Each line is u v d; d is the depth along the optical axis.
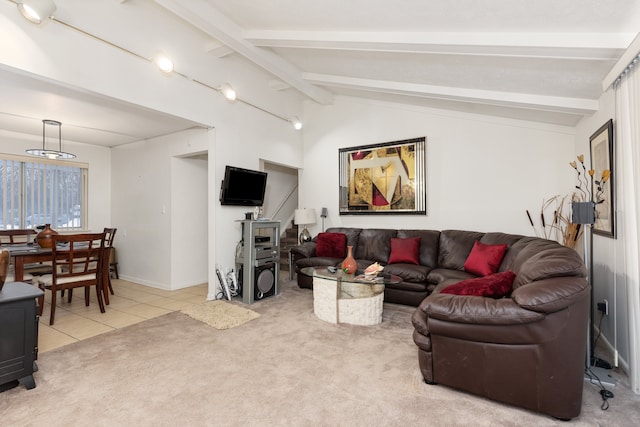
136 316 3.40
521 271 2.15
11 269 3.92
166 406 1.81
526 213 3.86
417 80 3.57
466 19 2.20
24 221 4.70
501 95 3.21
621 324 2.26
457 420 1.68
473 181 4.20
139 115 3.70
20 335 1.97
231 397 1.89
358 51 3.12
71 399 1.88
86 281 3.40
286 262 6.09
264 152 4.84
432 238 4.16
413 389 1.98
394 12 2.32
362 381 2.07
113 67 2.89
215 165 4.01
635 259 1.98
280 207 6.59
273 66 3.90
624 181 2.06
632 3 1.67
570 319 1.63
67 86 2.61
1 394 1.93
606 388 2.02
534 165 3.82
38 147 4.78
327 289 3.21
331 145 5.43
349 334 2.88
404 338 2.78
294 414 1.74
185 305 3.81
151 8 3.19
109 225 5.54
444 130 4.40
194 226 4.91
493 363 1.78
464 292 2.03
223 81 4.11
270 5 2.64
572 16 1.89
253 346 2.62
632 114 1.98
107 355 2.45
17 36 2.28
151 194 4.86
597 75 2.42
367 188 5.02
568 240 3.32
